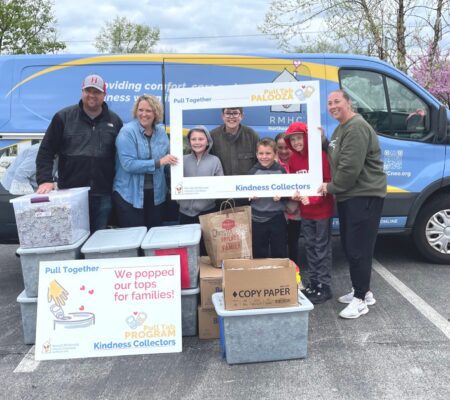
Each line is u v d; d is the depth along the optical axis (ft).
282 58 15.56
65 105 14.98
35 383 9.80
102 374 10.10
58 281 11.09
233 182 12.76
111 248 11.22
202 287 11.51
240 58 15.44
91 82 12.39
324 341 11.37
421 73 41.19
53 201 11.17
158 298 11.13
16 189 14.75
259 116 15.31
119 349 10.91
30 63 15.08
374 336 11.54
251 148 13.52
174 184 12.80
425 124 16.25
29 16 75.00
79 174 13.11
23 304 11.44
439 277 15.79
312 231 13.65
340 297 14.07
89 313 11.00
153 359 10.72
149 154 12.93
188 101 12.80
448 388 9.22
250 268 10.81
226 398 9.07
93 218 13.58
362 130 11.77
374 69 15.93
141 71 15.24
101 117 13.14
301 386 9.43
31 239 11.22
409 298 13.94
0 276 17.17
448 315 12.71
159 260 11.21
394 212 16.20
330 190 12.32
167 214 15.19
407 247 19.52
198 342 11.60
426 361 10.27
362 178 12.13
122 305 11.07
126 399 9.13
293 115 15.34
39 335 10.91
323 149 13.25
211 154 13.41
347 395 9.05
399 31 39.88
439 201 16.62
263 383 9.58
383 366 10.11
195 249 11.48
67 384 9.74
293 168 13.32
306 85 12.66
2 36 73.92
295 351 10.46
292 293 10.32
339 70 15.83
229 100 12.84
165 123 15.35
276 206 13.43
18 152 14.79
